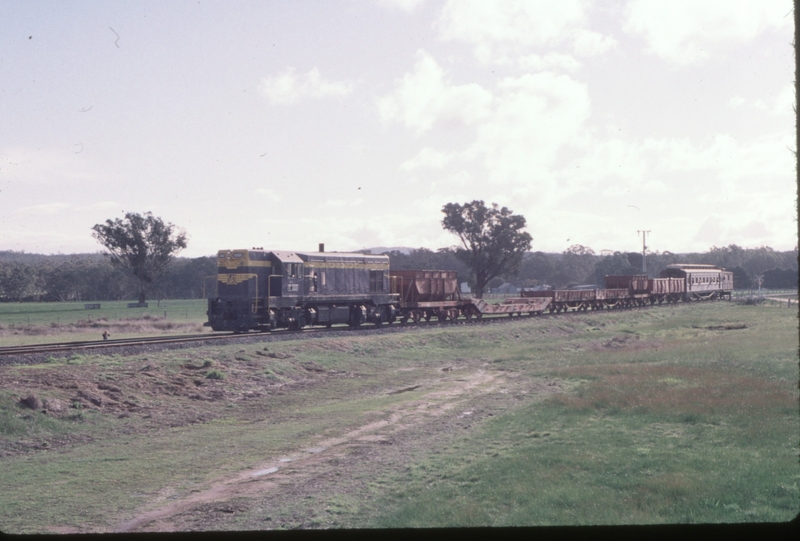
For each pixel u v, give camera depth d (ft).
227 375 79.66
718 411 56.90
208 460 48.01
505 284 542.16
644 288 250.98
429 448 50.47
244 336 108.47
